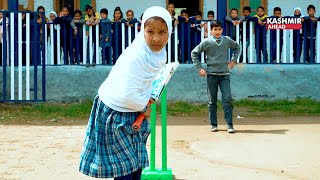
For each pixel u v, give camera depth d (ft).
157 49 12.75
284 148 25.43
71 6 48.49
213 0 54.08
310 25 42.98
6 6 51.90
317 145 26.12
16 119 35.40
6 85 41.68
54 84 42.45
